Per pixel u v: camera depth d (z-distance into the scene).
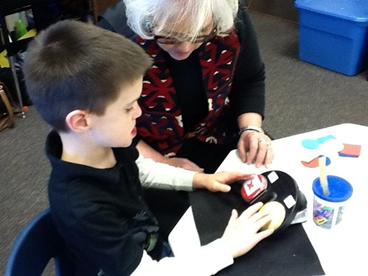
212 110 1.27
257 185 0.94
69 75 0.77
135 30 1.00
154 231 1.02
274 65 2.80
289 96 2.50
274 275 0.78
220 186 0.98
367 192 0.94
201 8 0.92
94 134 0.84
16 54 2.39
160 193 1.17
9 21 2.52
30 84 0.81
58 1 2.53
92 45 0.79
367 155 1.05
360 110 2.33
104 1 3.10
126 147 0.96
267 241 0.84
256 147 1.11
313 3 2.60
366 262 0.79
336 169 1.01
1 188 2.00
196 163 1.34
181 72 1.17
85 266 0.93
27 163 2.14
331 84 2.57
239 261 0.82
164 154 1.35
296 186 0.89
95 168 0.84
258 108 1.33
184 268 0.81
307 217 0.88
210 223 0.92
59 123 0.83
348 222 0.87
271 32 3.21
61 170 0.82
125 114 0.83
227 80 1.23
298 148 1.10
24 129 2.38
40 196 1.94
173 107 1.22
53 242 0.95
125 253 0.84
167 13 0.91
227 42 1.15
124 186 0.93
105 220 0.83
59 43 0.80
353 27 2.43
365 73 2.64
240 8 1.20
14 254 0.82
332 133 1.14
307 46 2.73
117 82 0.79
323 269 0.78
